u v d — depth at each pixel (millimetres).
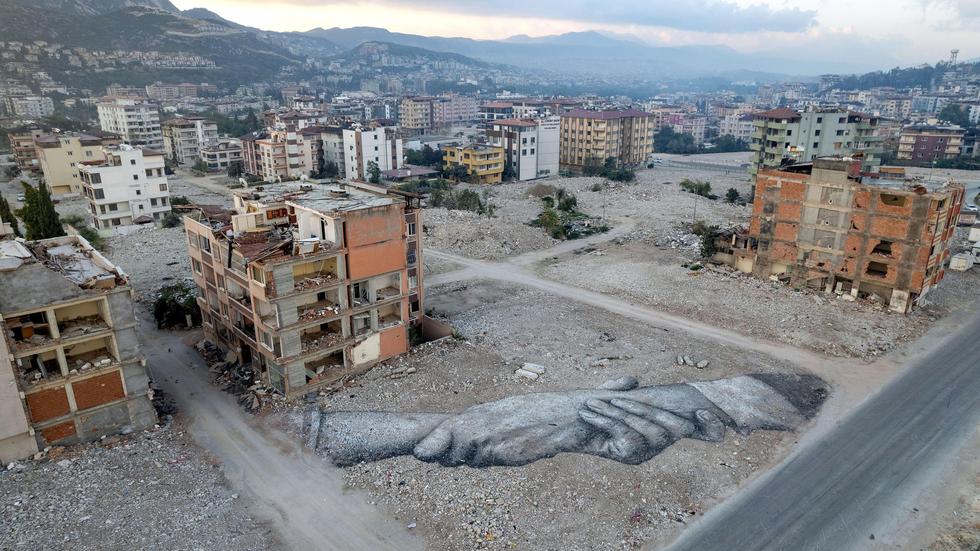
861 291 71375
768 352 58688
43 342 39969
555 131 181000
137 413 45000
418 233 58812
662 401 49125
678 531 35094
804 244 73500
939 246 67375
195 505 37438
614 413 47219
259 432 45500
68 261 46031
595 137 189250
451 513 36469
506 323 65625
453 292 76938
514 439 43656
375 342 54250
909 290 66688
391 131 168500
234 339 55438
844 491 38625
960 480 39750
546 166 182250
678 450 42438
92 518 36000
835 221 70500
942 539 34656
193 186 155875
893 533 35188
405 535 34938
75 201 135125
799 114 135000
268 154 159625
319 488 39188
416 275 60188
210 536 34812
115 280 42219
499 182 169750
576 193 146750
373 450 42938
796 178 72188
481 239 97875
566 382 52375
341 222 48906
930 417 47156
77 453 42125
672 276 80000
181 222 113688
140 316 68188
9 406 39250
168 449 43281
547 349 58812
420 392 50531
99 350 44750
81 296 40438
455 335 60812
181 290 71375
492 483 38844
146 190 111375
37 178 156750
